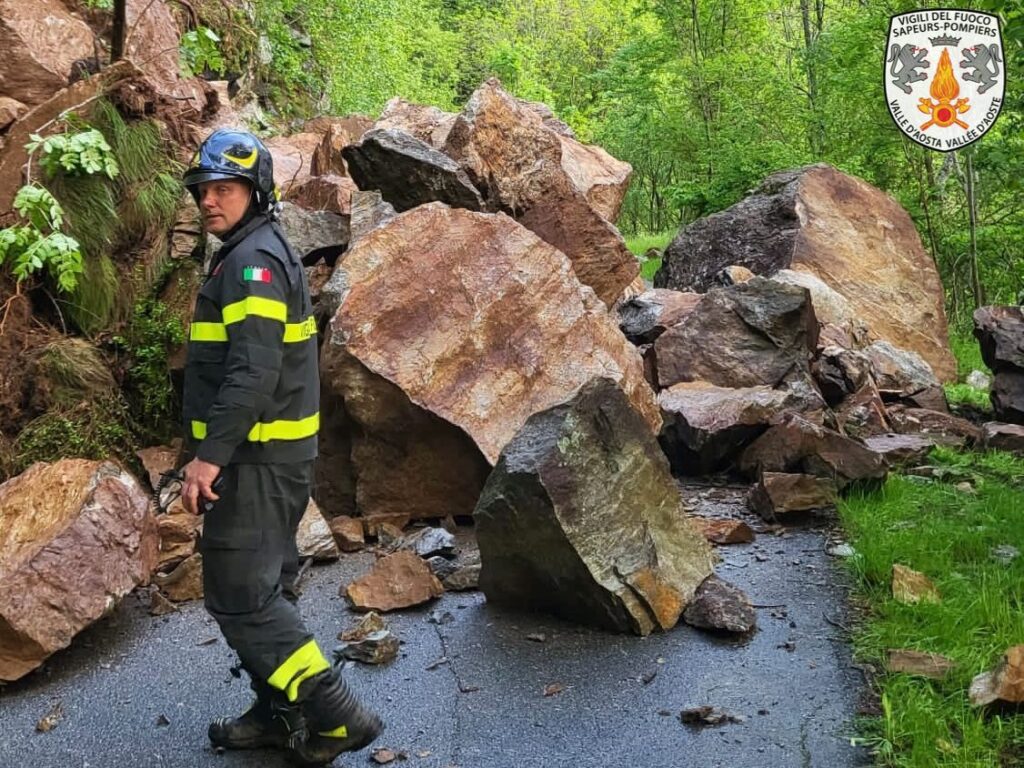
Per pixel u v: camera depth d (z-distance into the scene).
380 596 4.22
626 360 5.73
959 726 3.13
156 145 6.33
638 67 18.98
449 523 5.18
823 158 13.88
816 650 3.75
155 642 4.00
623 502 4.04
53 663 3.84
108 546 3.96
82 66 6.56
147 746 3.28
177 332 5.73
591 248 6.93
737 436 5.79
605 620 3.94
